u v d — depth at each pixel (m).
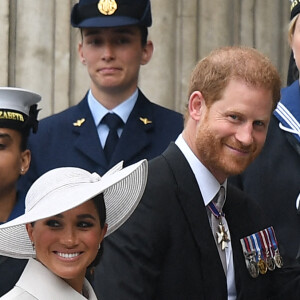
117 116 20.88
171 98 25.83
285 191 18.59
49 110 25.69
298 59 18.88
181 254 15.66
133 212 15.56
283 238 18.50
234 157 15.58
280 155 18.78
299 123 18.94
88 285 13.77
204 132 15.63
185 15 25.80
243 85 15.45
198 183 15.96
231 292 16.19
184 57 25.84
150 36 25.75
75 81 25.70
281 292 16.75
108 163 20.56
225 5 25.92
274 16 26.09
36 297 13.25
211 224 16.09
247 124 15.50
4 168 18.23
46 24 25.62
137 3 21.14
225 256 16.12
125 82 20.95
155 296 15.66
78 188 13.11
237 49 15.75
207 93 15.62
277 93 15.77
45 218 13.20
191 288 15.68
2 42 25.42
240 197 16.62
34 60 25.61
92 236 13.39
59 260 13.30
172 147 16.09
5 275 16.78
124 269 15.37
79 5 21.16
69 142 20.66
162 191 15.69
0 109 18.33
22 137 18.56
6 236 13.57
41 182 13.34
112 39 20.95
